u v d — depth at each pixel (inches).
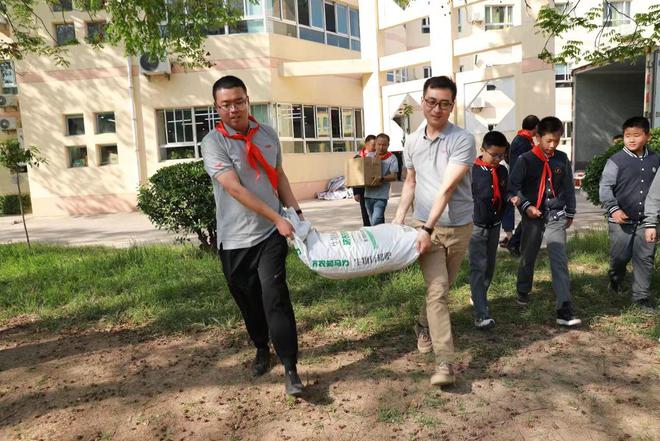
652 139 254.4
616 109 583.5
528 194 178.5
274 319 130.6
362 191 290.5
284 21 665.6
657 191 170.4
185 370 154.3
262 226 133.5
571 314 173.2
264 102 645.9
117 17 282.0
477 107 582.9
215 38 637.3
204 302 213.0
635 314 178.7
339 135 746.2
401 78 971.9
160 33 319.0
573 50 289.9
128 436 121.7
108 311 210.1
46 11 641.0
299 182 676.7
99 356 168.4
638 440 111.3
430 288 136.5
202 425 124.3
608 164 188.4
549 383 136.8
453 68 593.0
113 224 544.1
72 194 666.8
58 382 151.0
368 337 171.0
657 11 274.4
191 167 281.1
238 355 162.4
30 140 665.0
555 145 174.2
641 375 139.3
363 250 131.3
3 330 197.9
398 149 670.5
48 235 486.3
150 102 649.0
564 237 177.2
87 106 655.1
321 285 225.8
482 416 122.6
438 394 132.9
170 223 283.4
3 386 149.8
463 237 141.6
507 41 554.3
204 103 644.1
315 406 129.7
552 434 114.7
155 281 250.1
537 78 540.1
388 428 119.5
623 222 186.2
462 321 181.2
